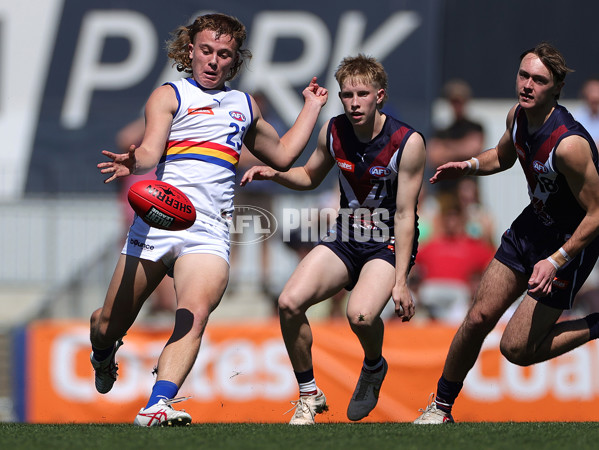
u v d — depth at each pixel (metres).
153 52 43.00
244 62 17.34
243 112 16.44
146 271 15.88
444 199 35.72
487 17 51.47
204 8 43.00
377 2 42.69
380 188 17.23
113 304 16.11
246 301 33.28
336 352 27.42
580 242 15.67
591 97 39.28
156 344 27.89
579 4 51.41
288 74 41.97
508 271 16.72
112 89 42.75
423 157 17.00
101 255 34.91
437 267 33.66
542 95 15.54
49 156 41.47
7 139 41.91
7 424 17.80
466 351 17.12
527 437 13.70
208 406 27.39
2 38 43.12
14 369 28.34
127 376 27.81
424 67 42.09
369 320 16.44
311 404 17.42
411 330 27.88
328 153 17.78
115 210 36.59
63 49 43.16
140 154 14.98
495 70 50.38
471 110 49.41
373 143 17.06
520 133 16.25
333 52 42.22
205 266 15.53
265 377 27.50
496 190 35.72
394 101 41.72
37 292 35.81
